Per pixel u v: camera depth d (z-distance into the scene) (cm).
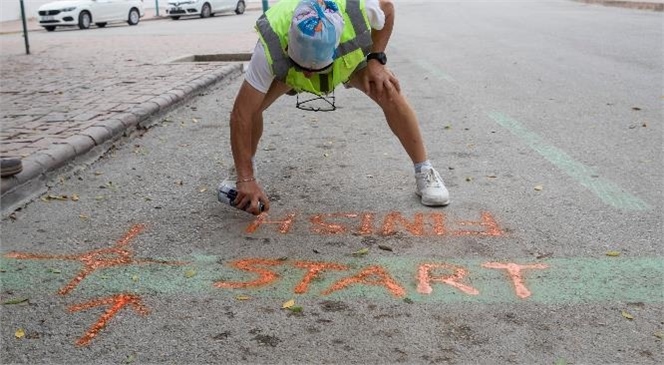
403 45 1308
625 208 397
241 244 359
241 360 256
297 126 630
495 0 2970
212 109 721
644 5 2038
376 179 462
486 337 267
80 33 1936
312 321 283
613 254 335
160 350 265
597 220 380
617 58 1026
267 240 363
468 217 388
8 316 292
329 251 348
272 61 334
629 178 453
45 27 2181
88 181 475
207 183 464
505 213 394
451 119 645
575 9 2183
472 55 1121
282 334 274
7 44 1491
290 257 342
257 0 3766
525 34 1430
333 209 407
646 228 367
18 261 345
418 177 411
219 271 329
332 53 319
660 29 1425
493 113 666
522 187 439
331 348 263
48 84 835
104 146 555
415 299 298
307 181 462
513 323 277
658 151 516
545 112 665
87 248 359
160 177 480
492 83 845
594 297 295
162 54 1155
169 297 305
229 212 406
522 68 961
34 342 272
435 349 260
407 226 377
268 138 586
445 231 369
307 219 391
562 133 580
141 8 2430
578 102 710
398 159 509
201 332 277
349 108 708
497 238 358
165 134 611
